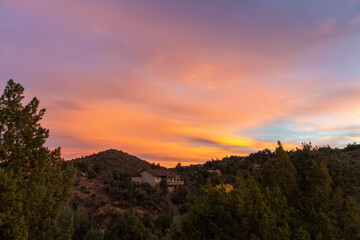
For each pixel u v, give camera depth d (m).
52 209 11.71
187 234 11.58
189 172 102.44
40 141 12.15
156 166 100.00
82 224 31.23
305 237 9.39
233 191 12.00
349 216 10.39
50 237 10.09
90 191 54.53
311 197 12.12
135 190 57.44
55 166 13.03
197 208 12.09
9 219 8.70
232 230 10.84
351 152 47.22
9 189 9.09
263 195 11.70
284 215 10.83
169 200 58.38
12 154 11.15
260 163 95.75
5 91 11.99
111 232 28.94
